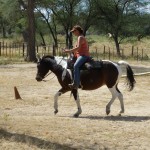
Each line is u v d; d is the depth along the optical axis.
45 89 19.66
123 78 23.42
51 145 9.16
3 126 10.82
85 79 12.71
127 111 14.22
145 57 43.81
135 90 19.62
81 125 11.29
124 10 50.22
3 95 17.44
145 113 13.85
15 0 52.19
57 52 44.31
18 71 28.16
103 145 9.40
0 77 24.25
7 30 90.75
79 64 12.59
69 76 12.83
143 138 10.09
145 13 50.84
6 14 54.25
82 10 51.88
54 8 51.44
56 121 11.73
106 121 12.05
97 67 12.76
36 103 15.62
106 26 51.12
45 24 55.34
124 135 10.31
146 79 24.12
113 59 40.72
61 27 59.28
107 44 62.75
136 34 52.75
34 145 9.14
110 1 49.47
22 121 11.58
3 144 9.14
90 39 63.16
